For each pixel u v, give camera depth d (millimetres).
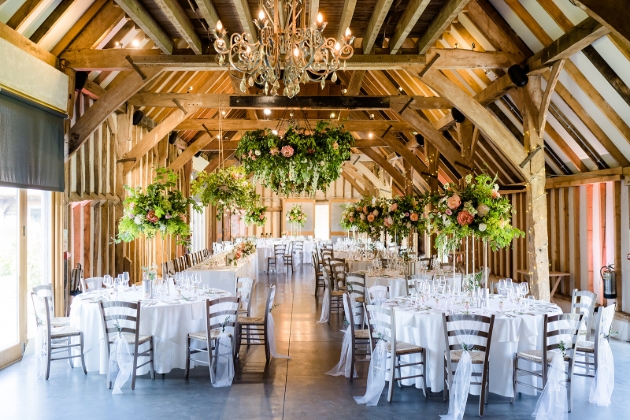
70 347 6461
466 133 10672
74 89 7332
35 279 7324
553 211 10523
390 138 13758
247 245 11633
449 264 10086
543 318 5031
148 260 12578
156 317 5965
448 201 6129
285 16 6898
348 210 12023
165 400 5289
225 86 14148
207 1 5867
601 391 5207
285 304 10852
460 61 7410
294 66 5262
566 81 7578
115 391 5484
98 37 7293
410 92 12047
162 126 10414
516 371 5301
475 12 7570
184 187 16125
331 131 6863
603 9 2670
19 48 5961
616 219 8344
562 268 10250
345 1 6020
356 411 5027
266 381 5898
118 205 10289
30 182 6281
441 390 5402
